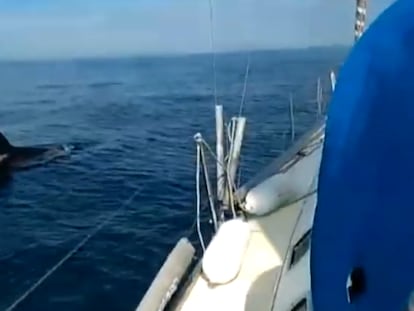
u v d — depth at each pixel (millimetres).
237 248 5070
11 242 16641
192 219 17297
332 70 10906
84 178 24969
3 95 78938
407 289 1921
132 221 17328
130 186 22875
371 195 1969
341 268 1951
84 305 12219
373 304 1969
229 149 7023
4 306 12328
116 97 67312
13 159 28516
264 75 56750
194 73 115750
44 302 12398
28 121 48000
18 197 22234
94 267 14039
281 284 4359
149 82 94250
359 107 1956
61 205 20781
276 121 25422
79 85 98188
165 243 15422
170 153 29281
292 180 6605
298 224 5375
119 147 32344
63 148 32281
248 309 4520
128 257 14547
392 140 1954
